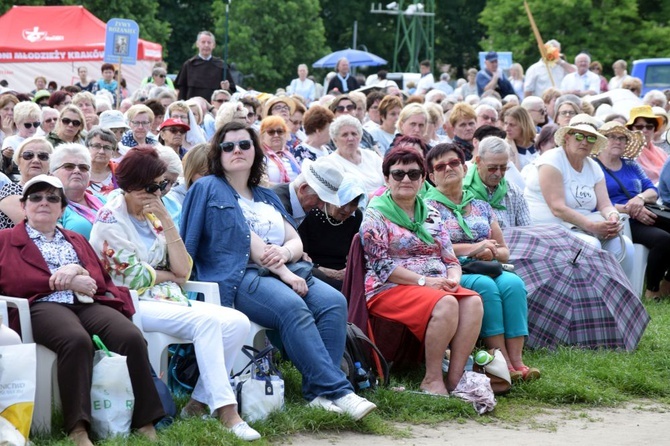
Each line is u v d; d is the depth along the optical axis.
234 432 5.60
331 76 22.69
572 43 45.12
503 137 9.81
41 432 5.41
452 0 59.59
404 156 7.00
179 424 5.61
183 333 5.91
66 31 27.47
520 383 7.09
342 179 7.46
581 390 6.96
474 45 60.09
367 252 6.98
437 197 7.62
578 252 8.23
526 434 6.12
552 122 14.41
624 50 44.56
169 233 6.24
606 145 10.18
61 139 9.78
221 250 6.53
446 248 7.16
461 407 6.50
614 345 8.11
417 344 7.12
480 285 7.18
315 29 48.19
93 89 20.52
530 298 8.03
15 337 5.29
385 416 6.34
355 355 6.61
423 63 28.58
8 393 5.11
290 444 5.66
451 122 11.16
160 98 13.18
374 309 6.96
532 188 9.60
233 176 6.79
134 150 6.14
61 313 5.48
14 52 27.16
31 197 5.76
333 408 6.06
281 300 6.29
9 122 11.66
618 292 8.22
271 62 47.06
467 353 6.80
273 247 6.61
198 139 11.11
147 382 5.57
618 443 5.98
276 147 9.66
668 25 45.78
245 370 6.23
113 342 5.53
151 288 6.13
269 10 46.88
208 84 17.16
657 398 7.16
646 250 10.34
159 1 52.88
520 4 46.19
